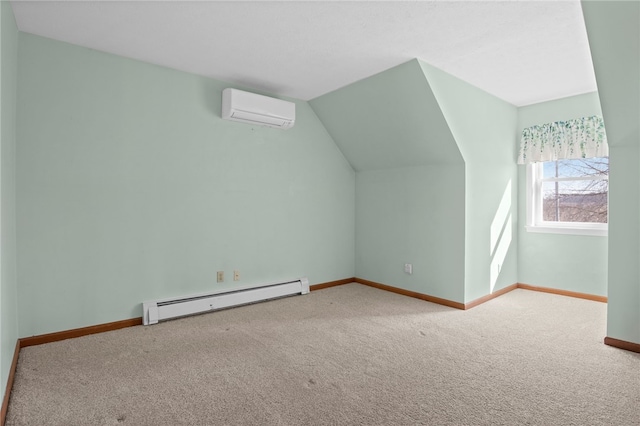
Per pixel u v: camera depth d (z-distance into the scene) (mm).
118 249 3086
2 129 1956
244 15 2408
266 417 1827
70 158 2840
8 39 2158
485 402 1962
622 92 2336
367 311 3629
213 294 3645
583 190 4219
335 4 2268
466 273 3746
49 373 2271
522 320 3350
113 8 2318
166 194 3346
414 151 4035
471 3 2248
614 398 1998
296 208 4359
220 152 3699
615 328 2713
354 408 1906
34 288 2699
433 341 2836
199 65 3305
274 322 3289
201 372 2305
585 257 4102
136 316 3189
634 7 1903
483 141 3977
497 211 4246
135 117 3158
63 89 2801
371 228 4758
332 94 4086
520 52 2979
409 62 3182
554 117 4262
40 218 2715
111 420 1802
